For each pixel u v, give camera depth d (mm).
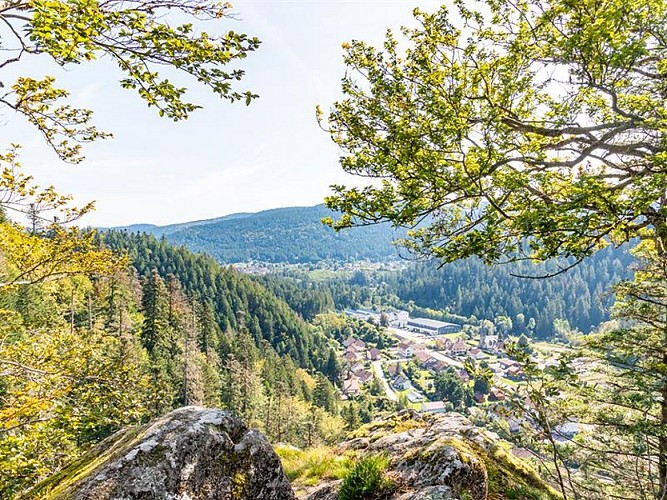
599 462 6434
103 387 8016
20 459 6574
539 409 3045
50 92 5227
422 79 5328
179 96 3229
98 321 40938
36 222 7387
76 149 5852
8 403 7211
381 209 5410
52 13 2168
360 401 81438
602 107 6254
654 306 7535
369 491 5043
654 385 6098
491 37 6414
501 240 5301
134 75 3049
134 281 66938
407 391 93812
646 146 5215
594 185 4480
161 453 3432
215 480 3586
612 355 7375
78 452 7637
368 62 5586
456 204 6816
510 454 8078
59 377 7680
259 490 3836
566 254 4922
